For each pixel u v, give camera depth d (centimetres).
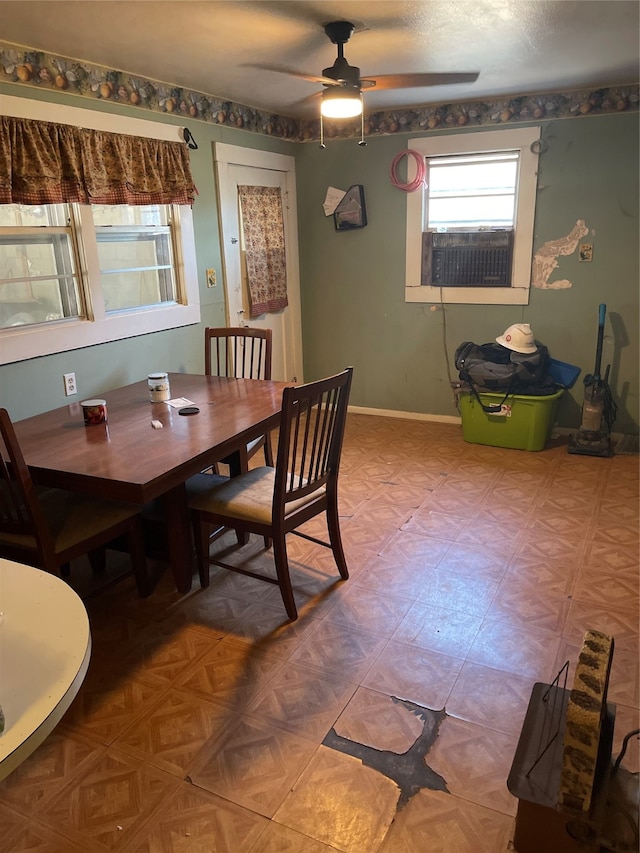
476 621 235
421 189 444
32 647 111
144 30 255
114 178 321
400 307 477
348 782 168
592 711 122
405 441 443
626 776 149
